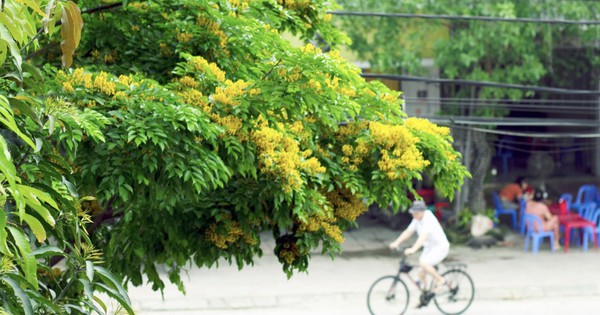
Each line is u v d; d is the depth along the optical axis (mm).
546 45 27422
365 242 27000
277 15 10398
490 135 29438
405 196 10016
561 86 33719
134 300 20594
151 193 8297
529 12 26125
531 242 27062
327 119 8898
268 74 8680
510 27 25688
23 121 6297
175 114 7828
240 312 20344
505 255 25516
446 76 29047
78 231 6023
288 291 21641
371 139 9914
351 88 9914
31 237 6082
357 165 10023
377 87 10258
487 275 23109
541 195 26234
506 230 27453
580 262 24547
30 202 5016
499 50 26422
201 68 8844
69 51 5520
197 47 9742
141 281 10352
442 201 28766
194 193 8273
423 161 10016
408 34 26391
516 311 20359
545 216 26141
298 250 10398
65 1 5547
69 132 6281
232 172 8703
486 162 27203
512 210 27906
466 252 25953
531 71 26328
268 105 8609
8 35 5137
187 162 7996
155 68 10039
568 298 21656
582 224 25828
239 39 9508
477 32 25703
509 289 21625
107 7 9891
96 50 10336
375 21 25891
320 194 9680
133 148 8039
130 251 10070
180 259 10242
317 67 8359
